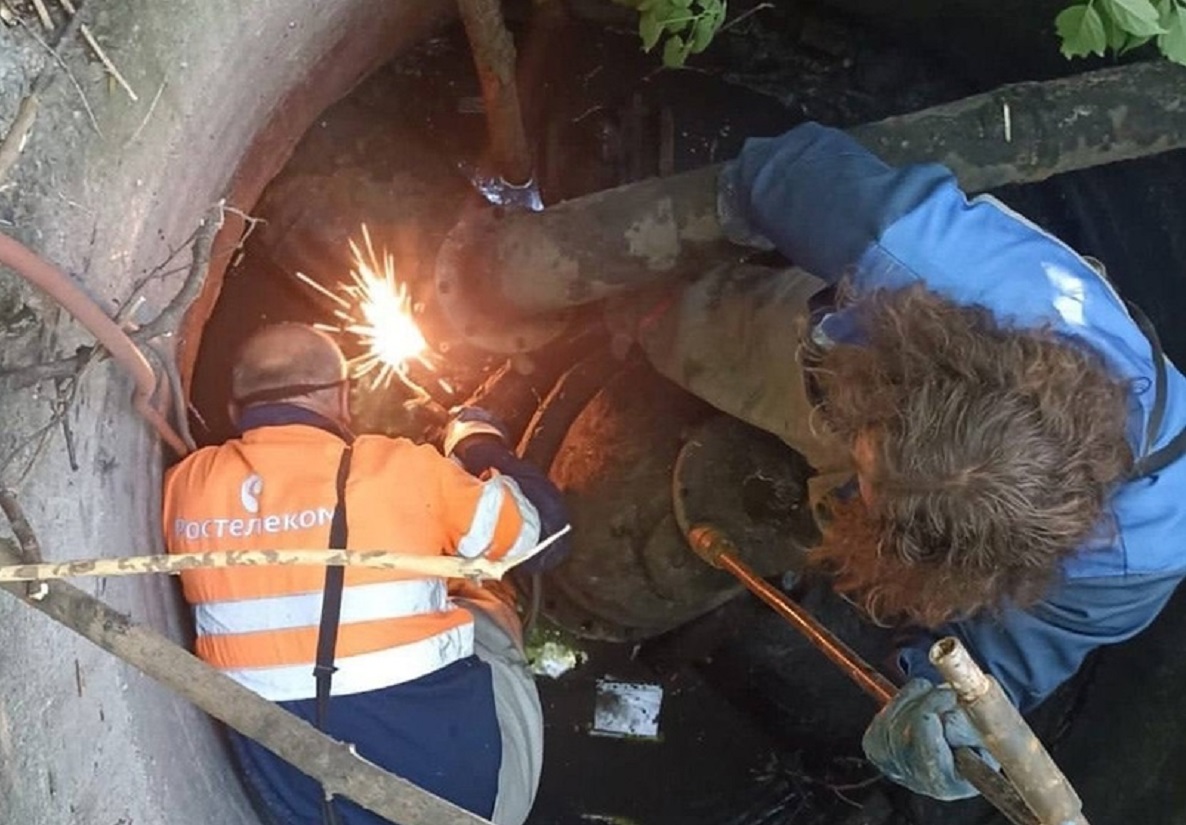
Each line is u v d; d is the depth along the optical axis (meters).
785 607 2.29
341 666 2.05
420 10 2.90
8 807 1.36
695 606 2.94
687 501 2.76
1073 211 3.12
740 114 3.31
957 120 2.11
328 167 3.04
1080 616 1.64
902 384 1.46
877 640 3.14
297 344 2.12
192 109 1.70
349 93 3.06
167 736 1.85
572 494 2.94
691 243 2.21
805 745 3.33
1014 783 1.04
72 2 1.56
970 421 1.39
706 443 2.77
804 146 1.84
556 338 2.97
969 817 3.19
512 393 3.06
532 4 3.19
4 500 1.26
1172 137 2.12
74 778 1.50
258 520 2.04
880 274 1.61
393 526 2.07
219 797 2.04
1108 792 2.94
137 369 1.55
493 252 2.49
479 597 2.56
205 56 1.68
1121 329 1.59
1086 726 3.12
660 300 2.67
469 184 3.12
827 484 2.17
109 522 1.69
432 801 1.05
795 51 3.31
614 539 2.90
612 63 3.27
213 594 2.05
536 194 3.18
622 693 3.41
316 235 3.01
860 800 3.31
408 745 2.12
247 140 2.20
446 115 3.15
